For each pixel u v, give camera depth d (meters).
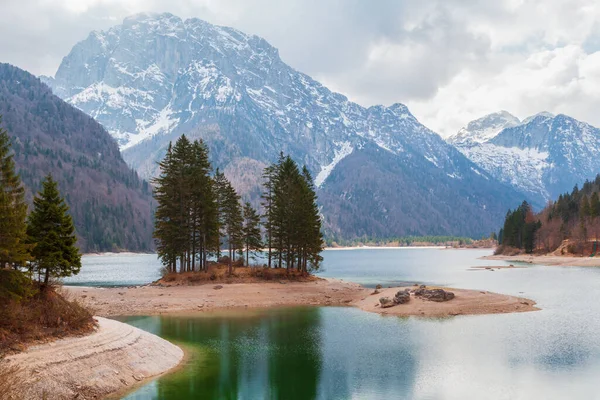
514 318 56.84
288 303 70.31
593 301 69.25
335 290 80.25
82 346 33.41
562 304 66.50
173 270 91.19
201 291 76.25
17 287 33.62
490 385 33.56
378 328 52.34
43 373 28.98
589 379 34.59
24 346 30.64
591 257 176.75
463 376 35.50
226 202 91.56
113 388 31.83
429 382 34.22
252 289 78.12
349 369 37.53
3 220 33.56
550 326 52.12
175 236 89.00
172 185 89.88
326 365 38.62
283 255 102.31
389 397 31.52
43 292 36.91
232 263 97.62
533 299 71.25
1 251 32.84
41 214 39.72
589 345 43.94
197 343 45.88
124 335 38.34
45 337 32.62
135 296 71.19
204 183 89.81
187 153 90.12
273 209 95.94
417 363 38.81
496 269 146.88
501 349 42.81
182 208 89.12
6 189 36.66
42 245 38.69
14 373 26.55
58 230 40.09
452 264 185.25
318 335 49.12
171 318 58.84
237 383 34.28
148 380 34.66
